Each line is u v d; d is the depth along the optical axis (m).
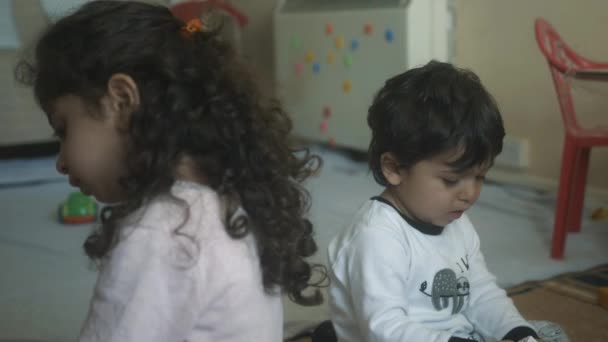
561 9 2.24
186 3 2.82
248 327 0.67
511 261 1.71
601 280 1.58
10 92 2.72
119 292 0.62
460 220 1.07
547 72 2.31
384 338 0.89
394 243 0.94
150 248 0.63
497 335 1.00
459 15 2.60
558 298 1.48
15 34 2.64
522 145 2.43
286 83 3.07
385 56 2.54
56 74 0.66
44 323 1.43
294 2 3.04
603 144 1.67
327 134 2.90
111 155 0.66
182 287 0.63
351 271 0.96
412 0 2.42
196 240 0.64
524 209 2.16
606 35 2.12
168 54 0.66
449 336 0.88
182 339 0.65
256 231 0.70
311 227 0.82
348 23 2.68
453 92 0.91
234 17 2.95
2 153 2.89
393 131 0.93
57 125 0.69
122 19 0.66
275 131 0.75
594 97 2.06
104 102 0.65
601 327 1.33
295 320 1.39
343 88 2.76
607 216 2.03
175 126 0.65
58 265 1.80
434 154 0.90
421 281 0.97
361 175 2.71
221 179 0.68
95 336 0.63
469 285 1.03
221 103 0.68
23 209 2.40
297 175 0.81
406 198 0.96
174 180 0.66
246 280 0.67
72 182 0.71
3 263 1.82
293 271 0.75
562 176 1.71
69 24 0.67
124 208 0.64
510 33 2.42
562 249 1.72
